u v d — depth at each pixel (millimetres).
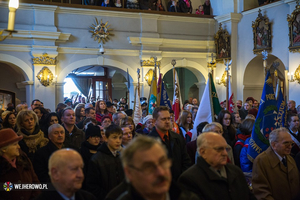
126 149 1941
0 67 15281
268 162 3809
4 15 12883
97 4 14492
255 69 15445
